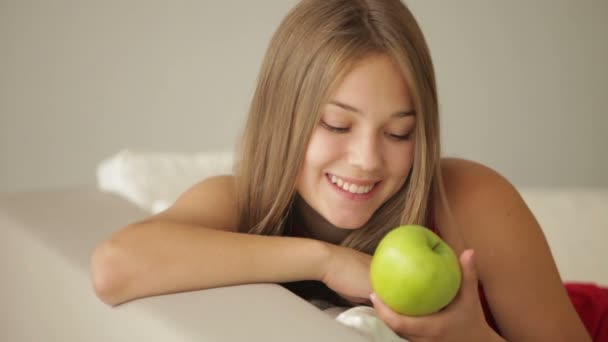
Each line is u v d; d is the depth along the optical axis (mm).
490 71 3361
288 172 1221
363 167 1131
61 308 1146
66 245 1190
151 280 1019
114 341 1009
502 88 3396
